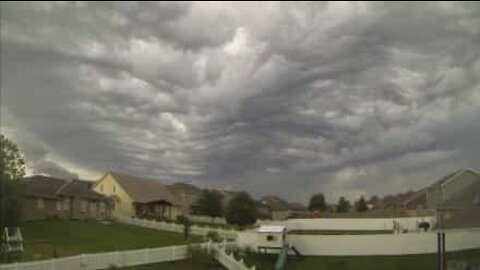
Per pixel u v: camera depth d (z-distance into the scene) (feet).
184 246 156.35
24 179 198.18
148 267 141.08
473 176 115.44
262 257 171.32
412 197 290.76
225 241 181.57
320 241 173.17
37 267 113.50
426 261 156.46
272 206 451.12
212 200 349.20
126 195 315.17
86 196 263.08
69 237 192.54
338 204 395.96
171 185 427.74
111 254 133.80
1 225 155.33
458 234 127.44
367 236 170.40
